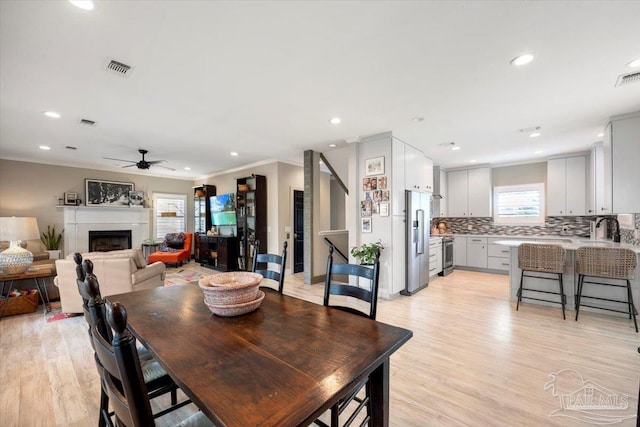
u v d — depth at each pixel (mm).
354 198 4555
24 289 3930
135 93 2836
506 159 6031
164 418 1815
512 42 2029
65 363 2455
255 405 792
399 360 2455
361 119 3621
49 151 5312
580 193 5277
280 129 4047
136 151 5352
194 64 2309
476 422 1722
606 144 3611
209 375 944
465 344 2750
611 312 3514
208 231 7652
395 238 4297
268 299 1857
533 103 3104
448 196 6984
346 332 1310
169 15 1732
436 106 3197
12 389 2096
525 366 2346
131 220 7398
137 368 676
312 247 5316
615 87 2719
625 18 1769
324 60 2264
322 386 884
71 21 1769
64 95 2869
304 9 1698
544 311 3707
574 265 3725
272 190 6348
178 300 1832
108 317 665
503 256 6086
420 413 1802
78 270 1240
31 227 4223
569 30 1894
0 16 1698
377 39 1996
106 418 1417
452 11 1718
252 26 1850
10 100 2980
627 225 4117
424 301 4168
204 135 4320
